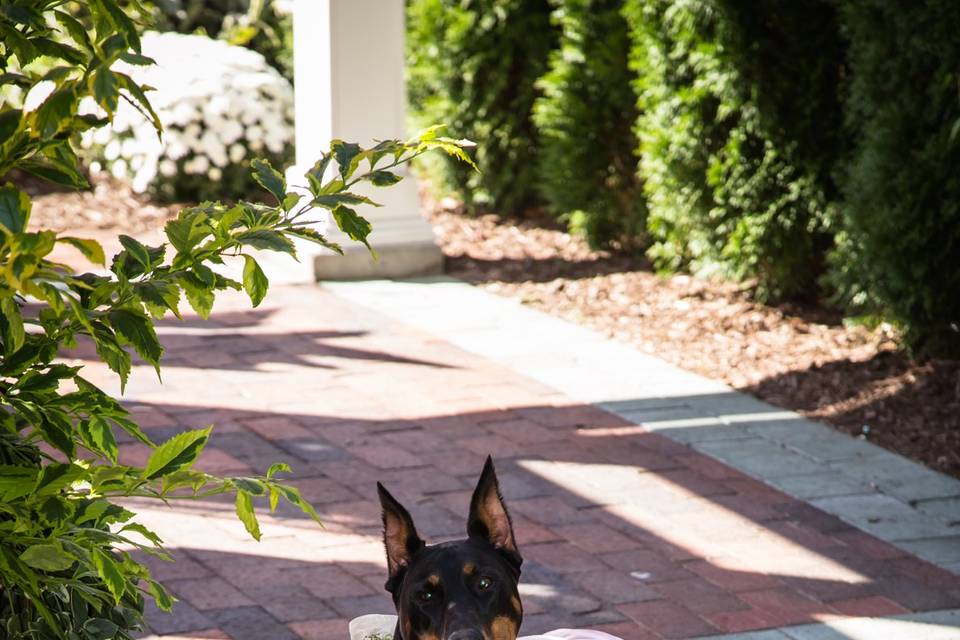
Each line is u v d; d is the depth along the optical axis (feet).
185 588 18.44
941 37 26.61
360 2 35.94
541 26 42.88
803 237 32.83
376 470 23.29
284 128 45.62
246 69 46.98
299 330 32.32
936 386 27.43
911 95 27.78
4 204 6.63
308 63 36.55
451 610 11.37
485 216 45.44
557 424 25.89
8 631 8.46
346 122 36.24
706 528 21.07
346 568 19.34
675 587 18.90
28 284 6.64
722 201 33.09
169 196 45.70
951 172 27.20
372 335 31.96
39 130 7.11
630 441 25.03
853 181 29.27
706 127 33.37
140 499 21.91
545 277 37.68
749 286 34.94
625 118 38.75
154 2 52.80
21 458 8.75
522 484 22.79
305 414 26.13
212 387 27.71
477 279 37.68
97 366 29.01
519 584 18.90
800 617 17.93
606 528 21.01
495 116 43.73
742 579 19.19
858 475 23.39
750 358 30.12
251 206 8.64
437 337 31.89
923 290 28.02
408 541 12.30
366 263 37.47
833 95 31.96
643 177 36.17
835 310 33.42
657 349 31.01
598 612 18.04
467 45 42.93
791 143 32.04
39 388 8.25
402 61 37.19
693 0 32.09
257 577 18.90
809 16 31.68
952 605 18.38
